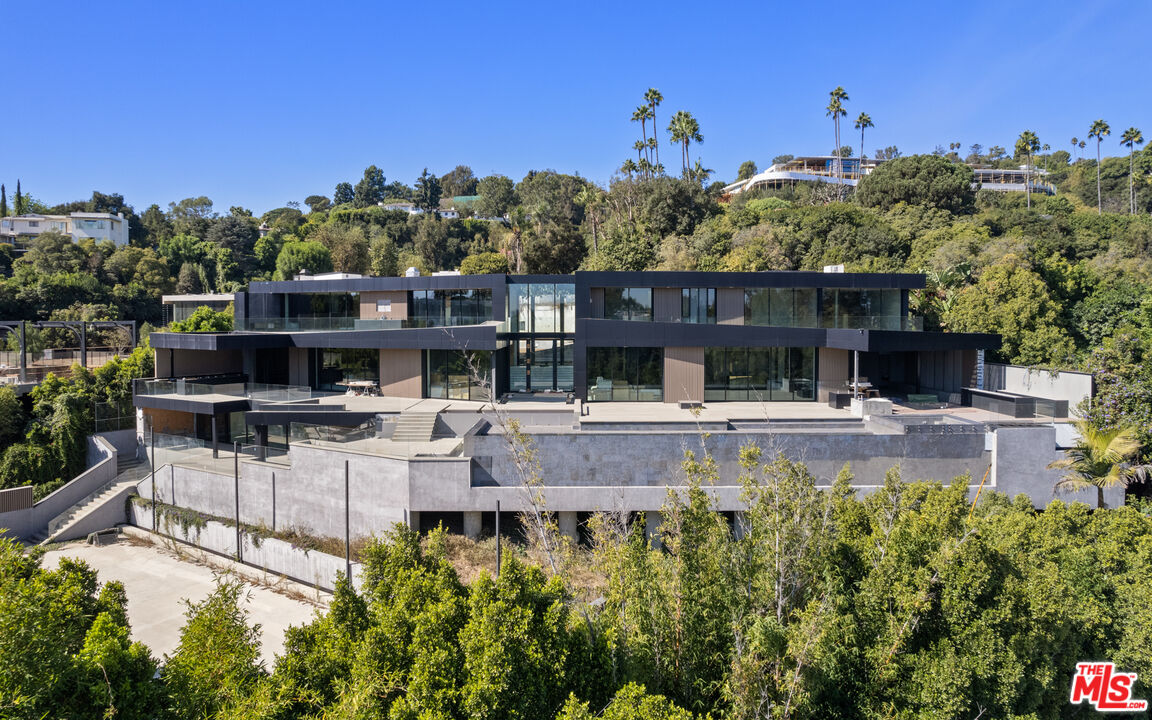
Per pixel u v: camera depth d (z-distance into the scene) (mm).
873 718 8781
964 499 10820
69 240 71250
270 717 7281
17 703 5965
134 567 22531
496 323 31625
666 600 9078
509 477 20109
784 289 32031
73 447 29812
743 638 8453
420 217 99375
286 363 35062
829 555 10172
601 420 24531
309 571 20812
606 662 8422
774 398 30891
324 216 109438
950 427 20500
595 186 72000
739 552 9961
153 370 33906
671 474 19734
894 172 67938
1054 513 14734
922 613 9180
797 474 10289
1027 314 34688
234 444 24891
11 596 6535
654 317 31984
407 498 20281
